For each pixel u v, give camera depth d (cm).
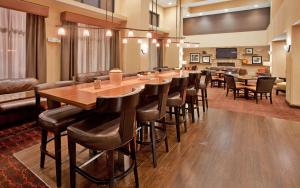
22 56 495
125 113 185
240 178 236
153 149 260
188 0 1030
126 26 760
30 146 316
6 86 421
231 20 1148
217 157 285
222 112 537
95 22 645
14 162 268
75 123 210
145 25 764
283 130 398
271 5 942
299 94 594
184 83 340
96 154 266
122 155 250
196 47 1277
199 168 257
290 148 315
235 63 1207
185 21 1274
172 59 1134
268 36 1029
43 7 499
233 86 733
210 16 1198
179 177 237
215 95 809
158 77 441
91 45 666
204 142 337
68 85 316
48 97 238
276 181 230
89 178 191
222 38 1170
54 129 208
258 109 576
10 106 351
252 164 266
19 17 483
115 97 174
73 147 197
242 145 325
